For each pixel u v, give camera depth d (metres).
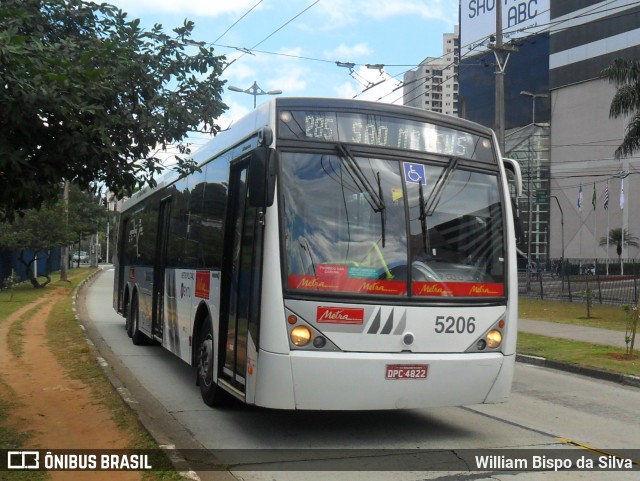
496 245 7.03
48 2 6.78
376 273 6.39
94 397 8.56
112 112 6.74
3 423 7.16
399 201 6.65
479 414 8.34
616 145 66.81
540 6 71.00
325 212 6.41
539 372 12.42
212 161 8.95
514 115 76.19
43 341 14.38
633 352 13.92
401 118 6.93
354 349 6.24
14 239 32.28
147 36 7.30
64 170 6.26
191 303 9.30
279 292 6.15
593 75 68.00
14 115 5.45
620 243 62.06
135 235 15.46
